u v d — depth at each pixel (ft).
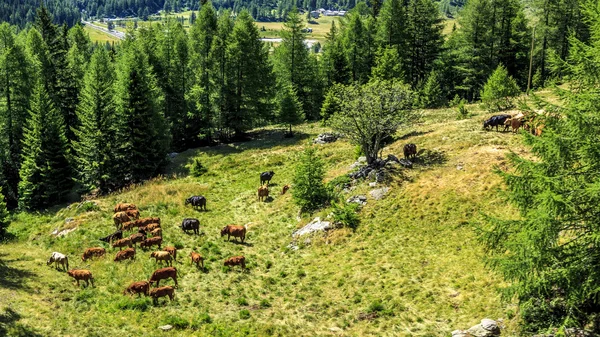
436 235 83.20
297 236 95.81
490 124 119.65
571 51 47.06
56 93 175.42
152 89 161.99
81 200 147.64
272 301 71.05
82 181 149.89
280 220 106.42
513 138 109.81
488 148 106.52
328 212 98.84
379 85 116.57
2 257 79.56
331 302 69.41
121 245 87.66
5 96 161.48
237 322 63.46
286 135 181.47
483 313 59.31
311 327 62.64
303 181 106.52
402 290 68.90
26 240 98.37
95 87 147.64
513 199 50.06
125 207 107.65
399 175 104.58
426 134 129.08
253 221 107.76
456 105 186.29
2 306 60.03
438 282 69.21
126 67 157.38
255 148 171.42
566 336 47.19
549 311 52.01
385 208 95.50
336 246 88.43
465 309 61.52
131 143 153.38
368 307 65.82
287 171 141.38
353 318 64.03
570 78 48.91
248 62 185.06
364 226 91.76
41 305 62.69
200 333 59.36
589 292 44.29
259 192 119.96
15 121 162.50
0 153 159.84
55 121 147.84
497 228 51.75
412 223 88.58
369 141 112.57
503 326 55.36
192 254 82.58
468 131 122.42
